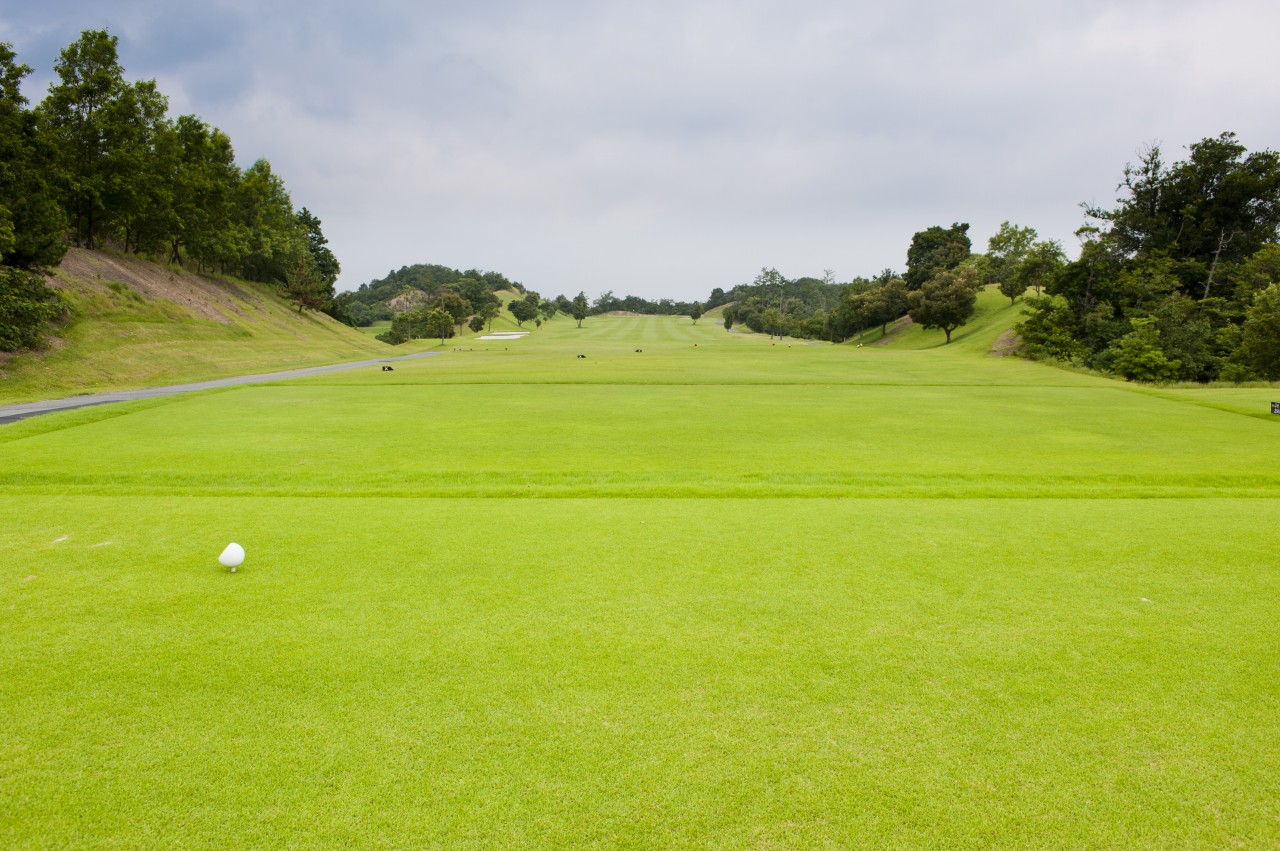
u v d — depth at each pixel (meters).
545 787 3.35
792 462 13.66
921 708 4.02
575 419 19.47
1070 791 3.32
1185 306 46.50
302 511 8.52
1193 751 3.61
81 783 3.35
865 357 54.91
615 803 3.25
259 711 3.94
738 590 5.78
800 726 3.84
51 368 32.56
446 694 4.13
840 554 6.75
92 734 3.72
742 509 8.74
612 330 135.25
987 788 3.35
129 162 49.38
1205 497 10.41
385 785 3.35
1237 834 3.04
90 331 38.56
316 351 55.25
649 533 7.49
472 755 3.58
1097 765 3.50
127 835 3.03
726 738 3.73
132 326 42.22
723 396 25.72
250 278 83.19
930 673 4.40
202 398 24.08
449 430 17.36
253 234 73.38
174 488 10.70
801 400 24.45
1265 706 4.02
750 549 6.91
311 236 105.94
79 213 49.72
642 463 13.52
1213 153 53.69
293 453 14.25
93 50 48.88
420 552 6.79
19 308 32.22
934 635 4.93
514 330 137.75
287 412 20.56
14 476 11.88
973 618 5.23
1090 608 5.42
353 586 5.84
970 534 7.49
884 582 5.98
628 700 4.08
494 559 6.56
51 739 3.68
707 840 3.03
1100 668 4.46
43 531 7.49
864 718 3.92
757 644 4.79
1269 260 48.38
